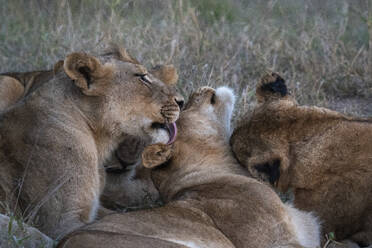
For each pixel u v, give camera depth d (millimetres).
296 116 9367
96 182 9828
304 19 17328
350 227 9109
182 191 9211
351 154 9047
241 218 8375
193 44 16078
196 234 7984
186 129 9875
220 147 9852
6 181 9430
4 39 17609
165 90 10109
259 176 9352
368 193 8969
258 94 9930
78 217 9352
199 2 18578
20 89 12312
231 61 15531
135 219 7852
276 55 15547
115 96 9898
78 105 9867
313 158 9094
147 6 18172
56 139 9492
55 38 16453
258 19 18016
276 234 8398
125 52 10570
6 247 8234
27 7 19031
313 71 15148
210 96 10273
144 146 10219
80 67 9602
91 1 18109
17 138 9562
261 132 9430
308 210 9141
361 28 17359
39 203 9266
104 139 10102
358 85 14820
